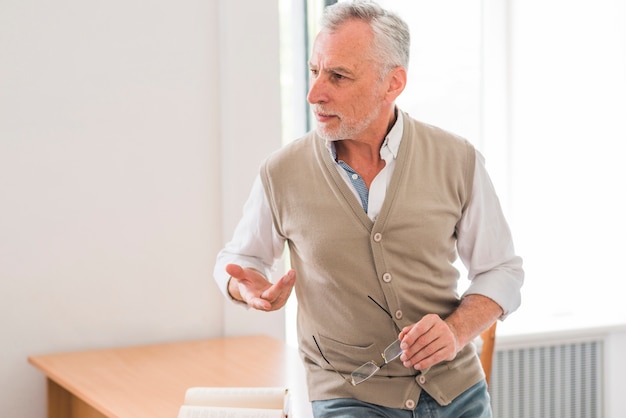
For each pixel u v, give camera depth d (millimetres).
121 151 3301
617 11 4125
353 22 2033
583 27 4227
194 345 3332
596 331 4023
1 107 3127
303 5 3893
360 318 2094
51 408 3143
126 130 3305
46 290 3219
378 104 2057
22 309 3191
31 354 3209
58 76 3195
